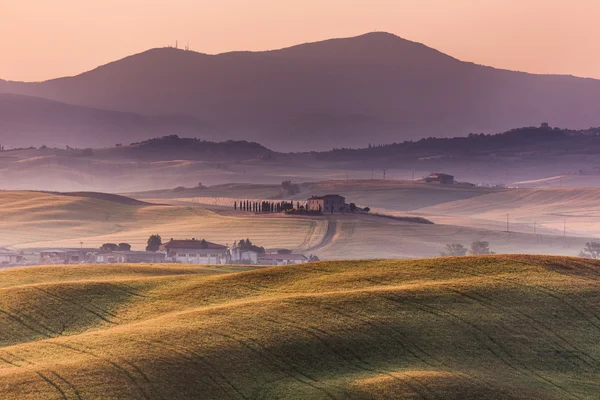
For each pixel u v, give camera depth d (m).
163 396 191.88
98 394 186.88
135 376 198.50
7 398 181.12
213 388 199.88
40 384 189.62
